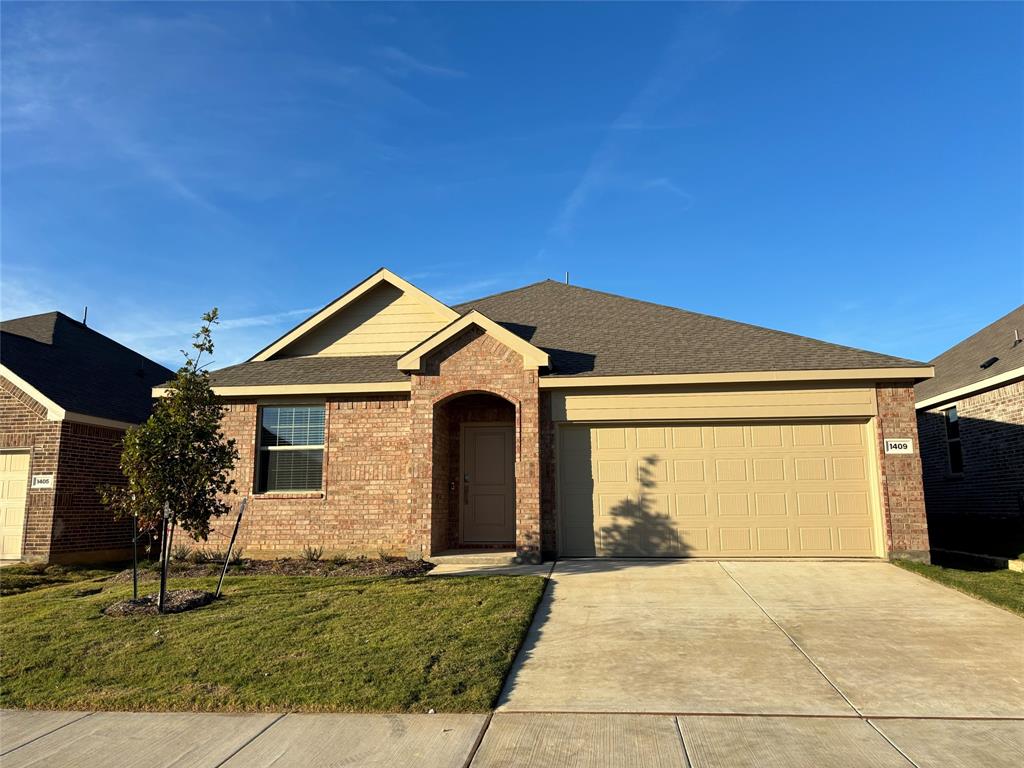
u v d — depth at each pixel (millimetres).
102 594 10453
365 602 9047
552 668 6805
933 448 19688
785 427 12500
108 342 20484
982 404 16938
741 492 12414
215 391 13953
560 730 5371
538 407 12664
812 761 4762
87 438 15125
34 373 15148
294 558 13352
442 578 10547
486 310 16750
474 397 14078
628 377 12516
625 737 5215
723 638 7641
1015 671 6531
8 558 14289
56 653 7438
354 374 14219
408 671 6562
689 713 5660
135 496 9219
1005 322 19578
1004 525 15164
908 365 12094
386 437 13766
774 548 12219
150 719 5836
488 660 6844
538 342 14500
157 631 8070
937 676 6430
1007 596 9039
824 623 8188
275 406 14320
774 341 13734
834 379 12195
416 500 12812
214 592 10047
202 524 9586
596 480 12734
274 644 7430
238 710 5953
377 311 15867
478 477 14219
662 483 12586
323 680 6406
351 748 5129
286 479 14055
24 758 5098
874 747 4973
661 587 10023
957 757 4797
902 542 11836
